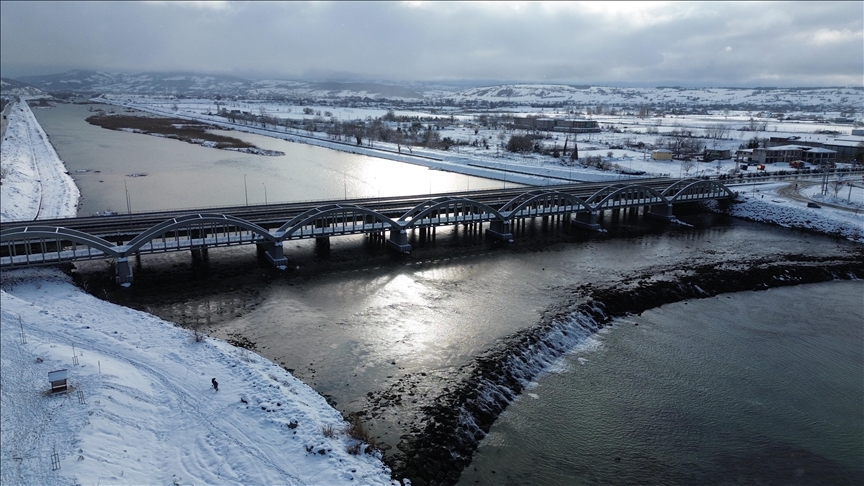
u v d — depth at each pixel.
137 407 40.06
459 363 51.47
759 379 52.34
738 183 139.00
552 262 83.25
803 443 43.50
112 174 149.50
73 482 31.52
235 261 79.12
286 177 151.00
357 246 88.56
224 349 50.16
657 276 76.56
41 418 37.56
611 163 170.25
